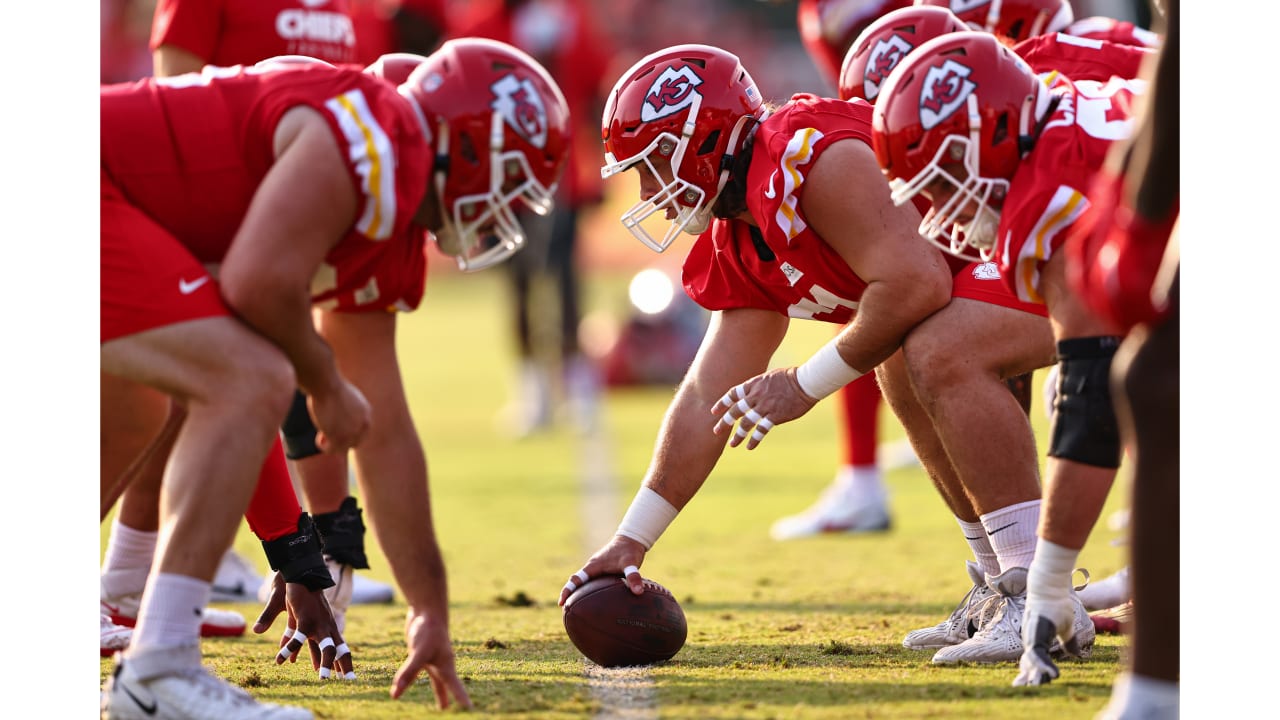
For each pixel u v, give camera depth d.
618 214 76.12
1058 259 9.48
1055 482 9.60
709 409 11.95
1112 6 22.56
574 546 20.38
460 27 34.44
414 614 9.86
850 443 21.19
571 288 35.22
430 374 48.06
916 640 12.07
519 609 15.29
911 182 9.75
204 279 8.94
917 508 23.55
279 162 8.84
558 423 36.41
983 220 9.94
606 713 9.57
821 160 10.79
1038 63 11.78
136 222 8.97
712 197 11.36
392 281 9.73
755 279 11.85
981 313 10.80
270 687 10.81
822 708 9.50
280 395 8.82
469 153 9.34
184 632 8.77
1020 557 11.00
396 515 9.95
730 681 10.68
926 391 10.97
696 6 103.75
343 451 9.84
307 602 11.23
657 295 46.56
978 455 10.90
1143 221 7.75
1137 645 7.84
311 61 9.92
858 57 11.96
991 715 9.06
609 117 11.37
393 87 9.38
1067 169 9.51
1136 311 7.75
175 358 8.77
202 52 15.25
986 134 9.57
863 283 11.32
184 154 9.12
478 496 25.53
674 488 11.96
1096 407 9.38
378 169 8.83
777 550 19.53
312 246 8.74
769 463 30.64
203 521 8.70
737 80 11.34
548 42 33.75
